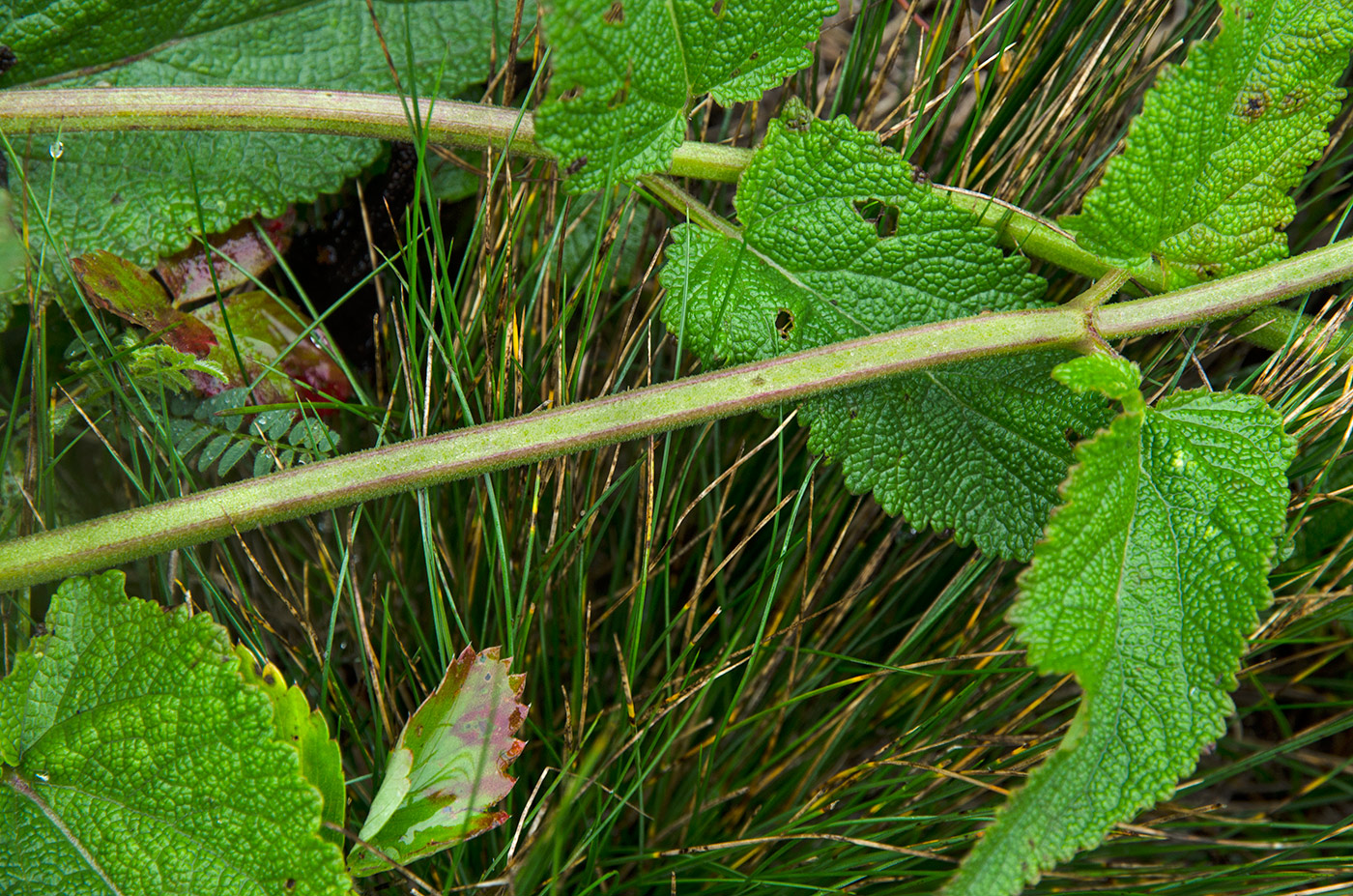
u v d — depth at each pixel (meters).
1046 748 0.48
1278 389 0.48
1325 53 0.44
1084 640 0.42
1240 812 0.52
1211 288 0.45
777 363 0.45
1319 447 0.49
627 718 0.48
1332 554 0.48
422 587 0.51
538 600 0.48
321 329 0.50
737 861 0.49
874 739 0.52
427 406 0.47
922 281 0.46
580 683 0.48
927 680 0.51
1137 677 0.43
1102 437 0.43
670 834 0.50
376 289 0.51
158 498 0.50
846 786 0.49
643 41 0.44
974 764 0.50
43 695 0.44
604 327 0.52
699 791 0.49
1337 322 0.47
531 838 0.46
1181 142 0.44
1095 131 0.51
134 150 0.49
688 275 0.46
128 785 0.43
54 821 0.43
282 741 0.43
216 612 0.50
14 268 0.48
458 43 0.50
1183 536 0.43
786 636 0.50
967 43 0.49
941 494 0.46
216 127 0.47
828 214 0.46
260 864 0.43
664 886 0.50
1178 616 0.43
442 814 0.44
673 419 0.45
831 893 0.48
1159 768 0.42
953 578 0.49
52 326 0.50
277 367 0.49
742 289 0.46
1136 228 0.44
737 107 0.54
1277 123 0.44
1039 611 0.42
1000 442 0.46
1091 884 0.50
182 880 0.43
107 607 0.44
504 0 0.51
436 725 0.44
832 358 0.45
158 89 0.47
